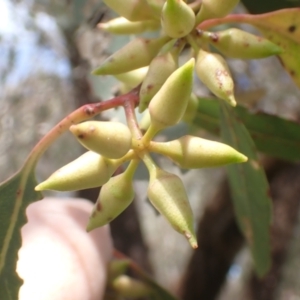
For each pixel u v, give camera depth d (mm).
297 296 338
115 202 81
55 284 116
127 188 81
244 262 339
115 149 73
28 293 112
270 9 118
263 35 102
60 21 199
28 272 117
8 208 97
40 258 121
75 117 86
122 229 221
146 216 387
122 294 140
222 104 115
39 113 293
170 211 74
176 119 77
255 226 129
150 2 91
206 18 91
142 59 89
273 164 201
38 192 97
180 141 78
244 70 240
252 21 100
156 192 76
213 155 77
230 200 225
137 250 220
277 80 275
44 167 292
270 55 90
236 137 116
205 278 233
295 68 104
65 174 76
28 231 130
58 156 292
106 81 140
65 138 289
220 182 230
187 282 236
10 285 98
